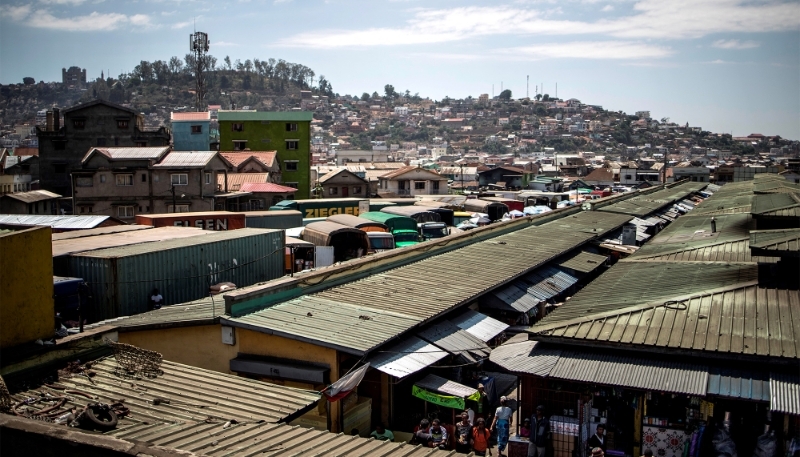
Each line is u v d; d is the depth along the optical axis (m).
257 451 9.66
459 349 18.14
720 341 14.56
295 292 19.25
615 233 41.81
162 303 24.89
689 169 111.69
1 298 12.21
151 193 52.16
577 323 16.12
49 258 13.21
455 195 77.62
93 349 14.06
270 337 16.33
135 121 70.50
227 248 28.62
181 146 78.44
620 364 14.71
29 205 56.88
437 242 28.09
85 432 7.92
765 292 17.19
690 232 31.75
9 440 7.98
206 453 9.44
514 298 24.23
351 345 15.50
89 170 51.44
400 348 17.12
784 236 18.16
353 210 55.81
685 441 14.40
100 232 31.34
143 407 11.87
